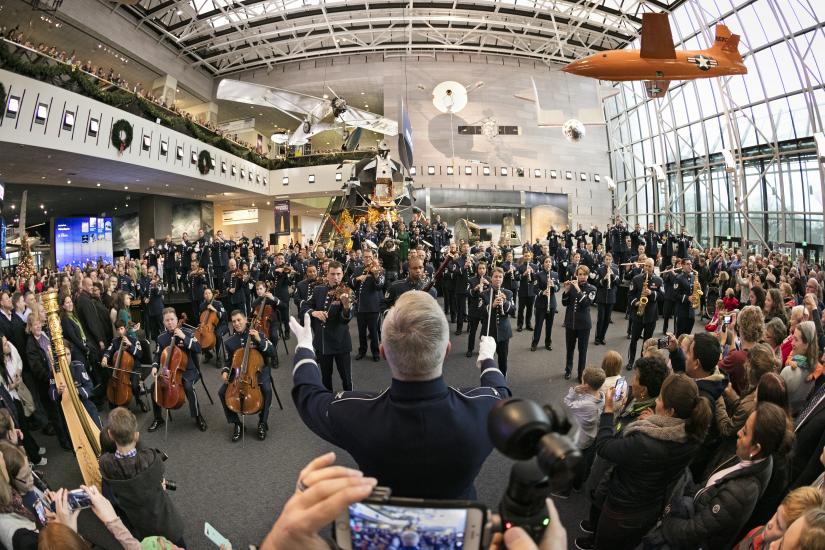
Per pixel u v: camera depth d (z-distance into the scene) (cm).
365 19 2473
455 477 128
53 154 1434
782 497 255
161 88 2566
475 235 1828
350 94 3022
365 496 64
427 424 124
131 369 567
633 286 735
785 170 1825
